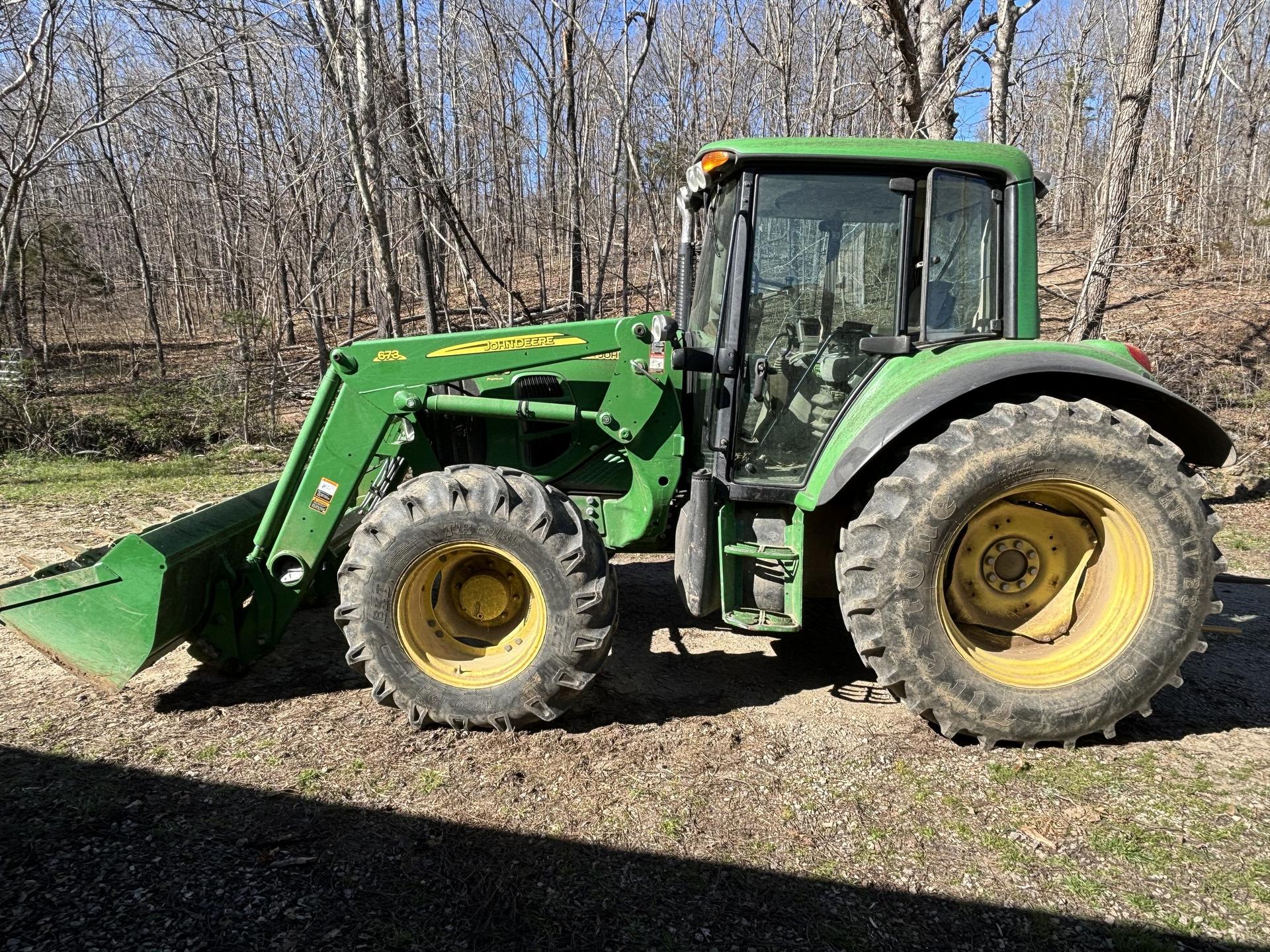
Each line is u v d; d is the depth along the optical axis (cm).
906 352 322
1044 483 289
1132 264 766
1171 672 293
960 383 289
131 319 2223
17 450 916
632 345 339
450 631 323
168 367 1485
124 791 267
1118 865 235
